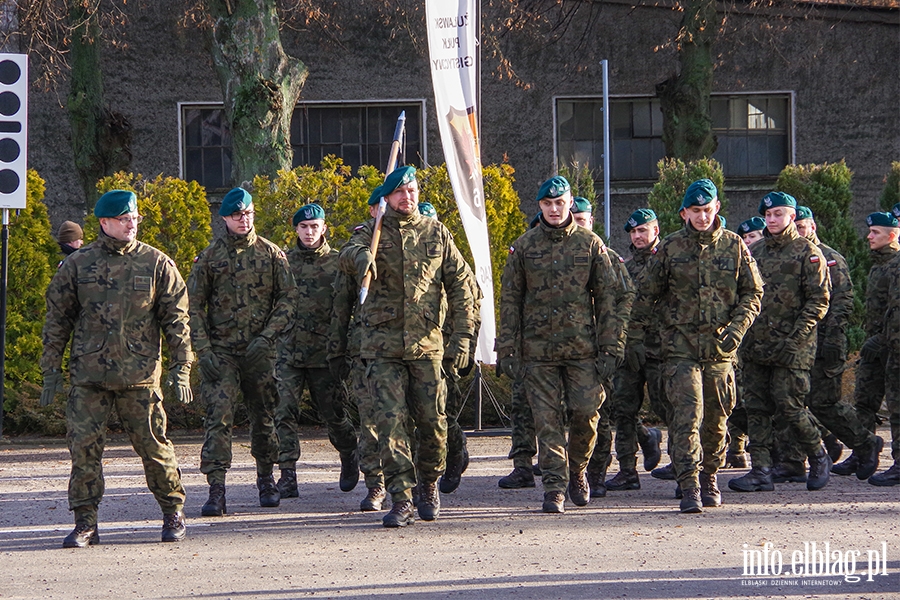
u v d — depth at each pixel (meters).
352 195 19.47
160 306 9.77
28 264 18.39
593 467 12.48
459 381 18.94
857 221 27.92
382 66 27.34
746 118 28.08
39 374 18.53
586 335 11.00
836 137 27.86
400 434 10.51
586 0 27.27
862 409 14.20
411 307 10.53
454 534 10.00
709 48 26.14
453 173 15.73
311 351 12.65
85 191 25.52
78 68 24.95
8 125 16.84
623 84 27.66
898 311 13.19
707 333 11.22
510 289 11.15
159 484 9.87
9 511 11.63
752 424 12.78
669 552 9.08
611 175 28.03
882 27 27.62
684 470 11.10
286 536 10.04
